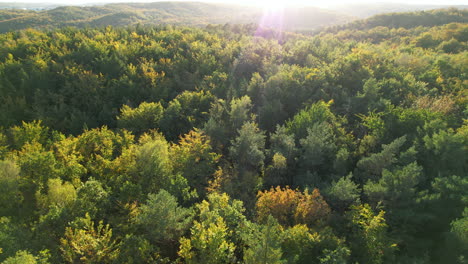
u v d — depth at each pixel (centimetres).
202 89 7006
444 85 6381
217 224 2633
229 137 5281
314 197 3139
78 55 7931
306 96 6212
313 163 4050
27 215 3041
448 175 3481
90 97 6650
